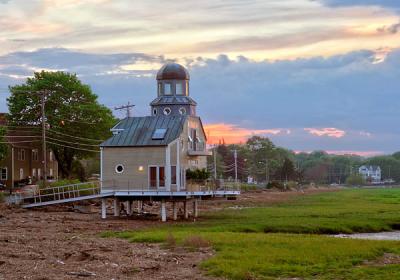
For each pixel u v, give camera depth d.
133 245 43.56
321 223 61.66
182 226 58.31
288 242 43.72
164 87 73.56
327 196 136.25
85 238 47.81
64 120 109.69
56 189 80.44
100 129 112.62
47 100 109.12
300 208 87.12
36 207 75.69
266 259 37.28
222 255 38.34
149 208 83.44
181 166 66.38
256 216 70.62
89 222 62.06
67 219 65.06
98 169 152.38
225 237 46.16
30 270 34.44
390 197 131.38
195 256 38.97
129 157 66.12
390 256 39.41
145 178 65.62
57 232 52.84
